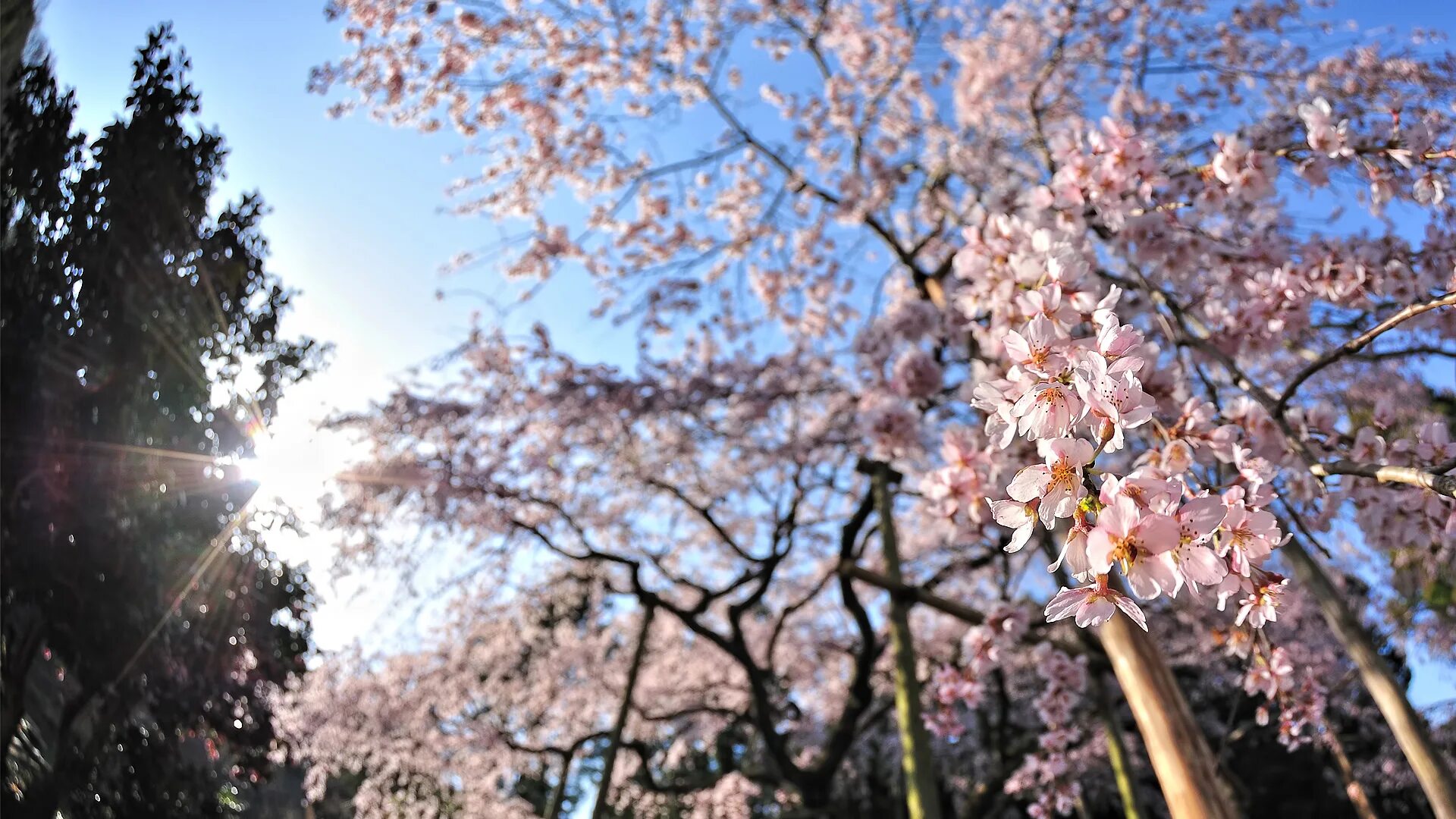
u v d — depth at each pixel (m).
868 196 7.92
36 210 3.63
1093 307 2.25
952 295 3.66
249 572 4.88
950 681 4.36
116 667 3.88
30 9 3.14
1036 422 1.75
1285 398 2.79
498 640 11.42
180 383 4.45
